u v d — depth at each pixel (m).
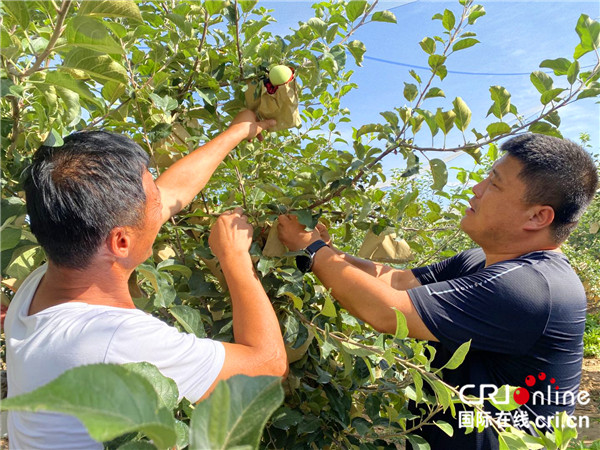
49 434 0.84
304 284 1.75
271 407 0.45
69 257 0.95
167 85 1.72
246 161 2.11
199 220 1.84
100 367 0.38
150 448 0.56
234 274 1.29
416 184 3.40
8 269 1.36
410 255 1.75
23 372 0.88
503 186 1.55
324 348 1.47
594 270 7.20
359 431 1.58
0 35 0.96
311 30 1.71
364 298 1.47
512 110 1.51
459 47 1.56
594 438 3.93
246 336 1.14
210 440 0.40
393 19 1.70
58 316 0.92
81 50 1.04
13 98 1.17
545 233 1.57
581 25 1.40
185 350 0.96
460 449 1.51
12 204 1.20
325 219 1.85
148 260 1.50
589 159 1.55
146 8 1.85
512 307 1.38
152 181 1.08
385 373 1.64
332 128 2.75
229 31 1.90
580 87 1.44
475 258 1.90
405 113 1.57
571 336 1.46
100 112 1.59
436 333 1.41
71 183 0.92
